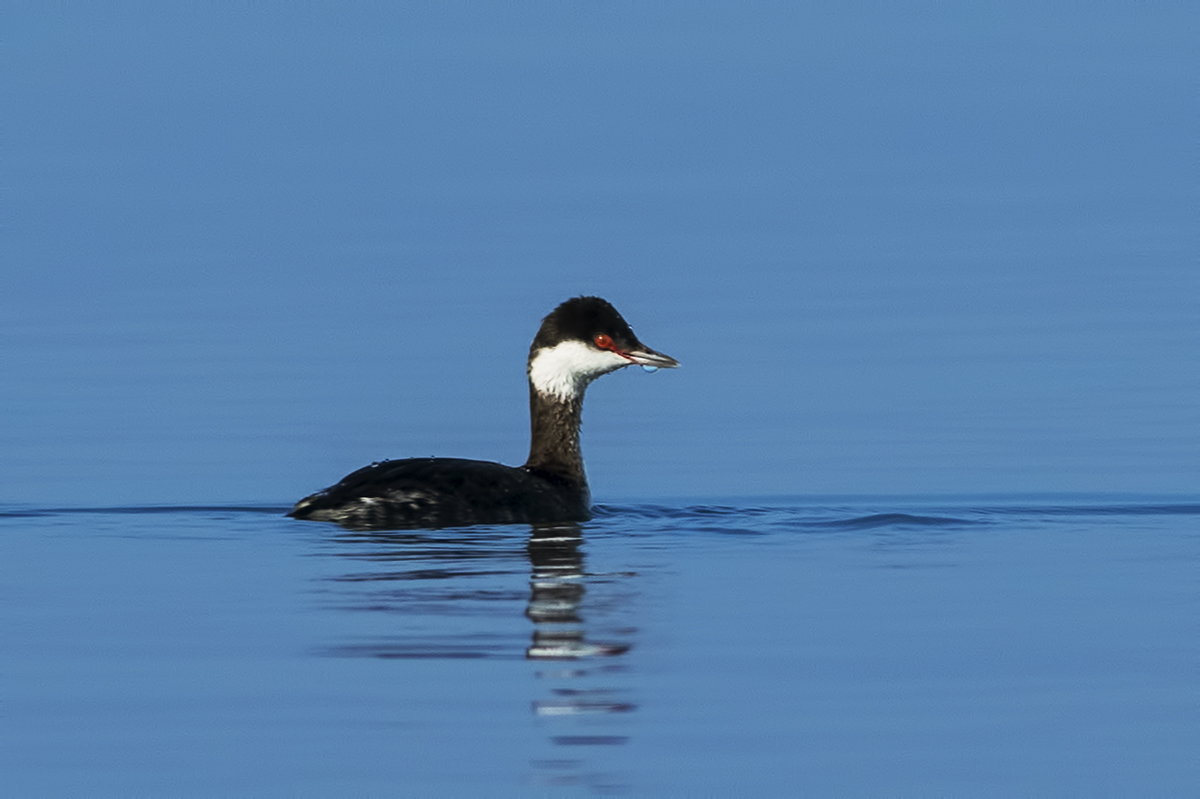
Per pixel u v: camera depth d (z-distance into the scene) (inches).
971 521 807.1
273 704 485.1
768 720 473.4
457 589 626.5
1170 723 471.2
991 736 461.1
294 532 754.8
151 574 660.1
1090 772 436.1
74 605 607.5
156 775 431.5
